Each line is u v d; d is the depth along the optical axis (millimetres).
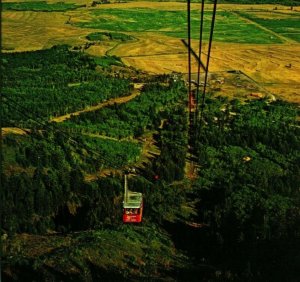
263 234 53312
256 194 65562
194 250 53875
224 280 45125
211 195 67875
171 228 59062
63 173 68125
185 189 70000
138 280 44562
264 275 45781
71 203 62188
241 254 50875
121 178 70625
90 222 56938
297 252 50188
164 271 47688
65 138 81188
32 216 58625
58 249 48594
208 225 59344
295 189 68000
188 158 80688
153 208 62312
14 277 42812
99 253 48156
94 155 77188
